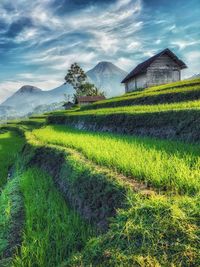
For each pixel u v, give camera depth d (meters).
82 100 75.94
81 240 6.07
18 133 40.25
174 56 45.94
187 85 27.27
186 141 12.12
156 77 46.28
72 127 26.33
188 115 12.72
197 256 3.60
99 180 7.09
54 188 9.80
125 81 56.09
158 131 14.28
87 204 7.16
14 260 5.59
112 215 5.92
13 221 7.58
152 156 7.82
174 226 4.00
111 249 4.28
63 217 7.09
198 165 6.57
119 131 17.75
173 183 5.77
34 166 13.87
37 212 7.33
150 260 3.78
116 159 7.95
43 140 16.97
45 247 5.77
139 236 4.17
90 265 4.32
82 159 9.70
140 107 19.72
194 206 4.18
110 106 30.39
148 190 5.74
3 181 13.14
